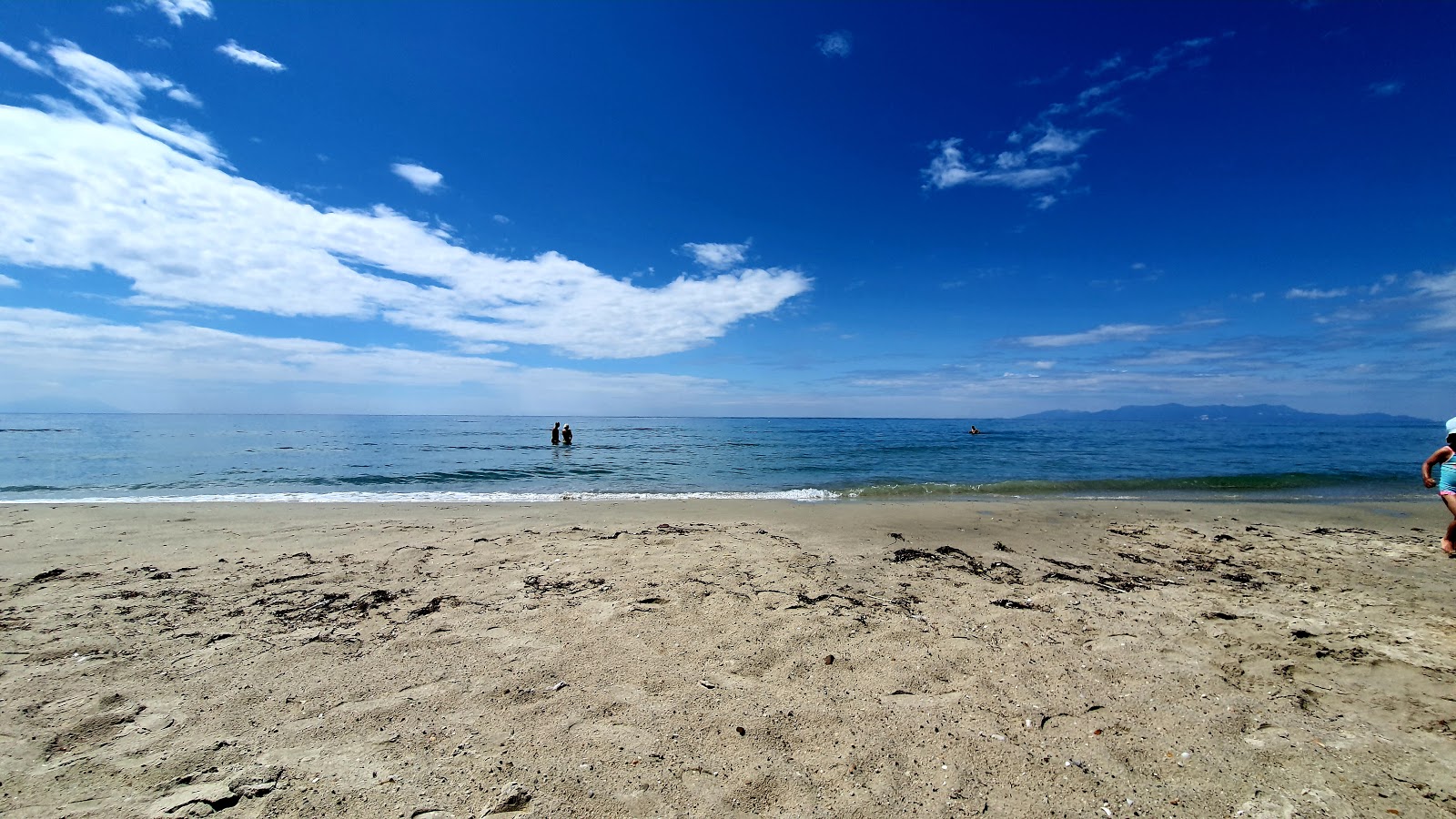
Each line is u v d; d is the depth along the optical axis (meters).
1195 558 6.86
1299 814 2.32
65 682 3.36
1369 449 29.02
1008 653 3.91
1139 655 3.89
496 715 3.06
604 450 29.17
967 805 2.40
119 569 5.88
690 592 5.18
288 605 4.79
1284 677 3.56
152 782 2.48
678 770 2.61
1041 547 7.39
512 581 5.51
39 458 21.19
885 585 5.55
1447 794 2.42
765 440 40.00
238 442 32.84
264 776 2.52
